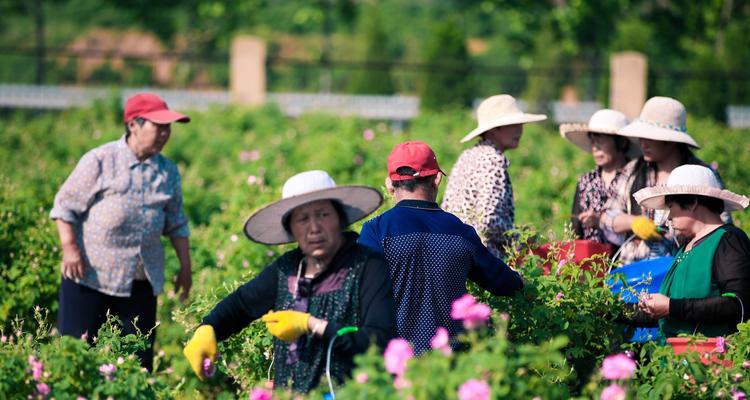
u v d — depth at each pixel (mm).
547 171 23547
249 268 13469
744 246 9953
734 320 9836
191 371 12195
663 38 68688
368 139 25953
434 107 56938
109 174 11648
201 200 20797
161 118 11555
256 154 24906
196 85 81000
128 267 11688
